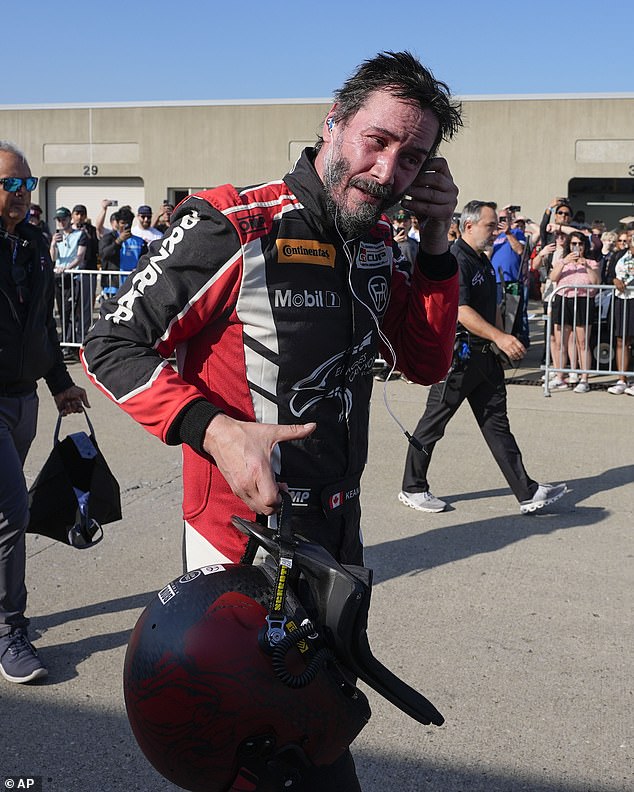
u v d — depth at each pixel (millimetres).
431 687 3258
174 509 5254
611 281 10375
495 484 5941
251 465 1533
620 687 3271
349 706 1593
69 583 4184
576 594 4105
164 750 1547
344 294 1847
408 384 9422
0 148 3172
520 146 23281
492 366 5156
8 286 3217
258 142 24688
